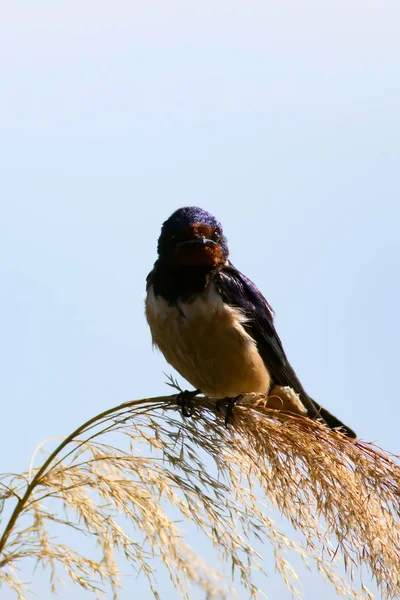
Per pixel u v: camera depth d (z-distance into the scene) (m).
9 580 5.59
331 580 5.74
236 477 6.46
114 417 6.67
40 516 5.86
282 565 5.77
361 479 6.30
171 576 5.84
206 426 6.72
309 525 6.22
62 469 6.20
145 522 5.96
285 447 6.52
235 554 5.80
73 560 5.78
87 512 5.95
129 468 6.30
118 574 5.81
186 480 6.23
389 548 6.01
